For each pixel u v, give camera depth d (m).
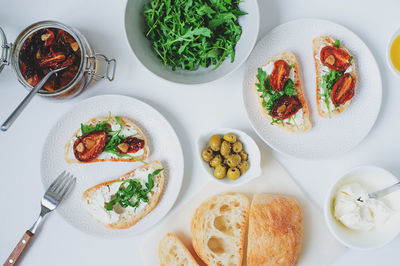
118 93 0.75
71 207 0.74
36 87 0.65
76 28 0.75
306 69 0.73
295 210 0.70
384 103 0.74
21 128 0.76
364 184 0.71
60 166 0.74
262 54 0.73
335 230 0.68
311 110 0.73
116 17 0.75
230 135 0.70
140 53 0.68
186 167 0.75
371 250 0.72
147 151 0.74
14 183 0.76
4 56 0.69
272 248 0.69
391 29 0.73
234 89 0.75
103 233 0.73
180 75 0.71
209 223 0.72
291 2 0.74
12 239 0.75
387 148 0.73
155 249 0.73
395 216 0.68
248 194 0.74
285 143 0.72
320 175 0.74
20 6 0.75
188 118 0.75
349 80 0.70
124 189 0.72
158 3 0.69
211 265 0.71
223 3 0.68
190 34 0.67
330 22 0.71
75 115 0.74
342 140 0.72
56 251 0.75
